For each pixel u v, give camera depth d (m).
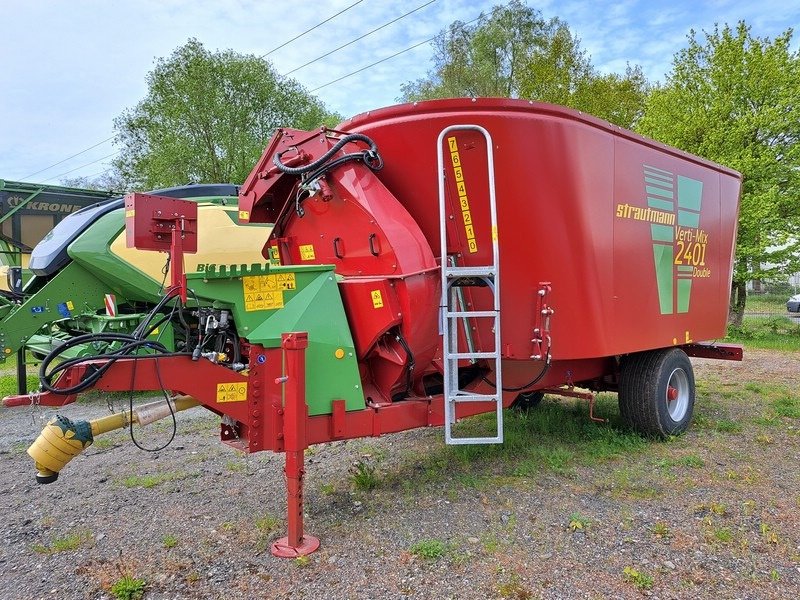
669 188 5.91
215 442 6.13
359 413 4.16
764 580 3.26
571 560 3.50
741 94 15.53
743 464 5.22
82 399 8.62
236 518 4.16
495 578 3.31
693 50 16.48
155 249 3.81
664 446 5.78
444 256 4.15
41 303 7.53
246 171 24.31
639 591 3.17
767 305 27.97
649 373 5.87
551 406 7.34
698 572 3.35
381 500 4.43
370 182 4.59
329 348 4.07
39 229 11.86
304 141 4.83
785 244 15.20
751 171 15.06
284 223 5.39
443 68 33.66
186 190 9.33
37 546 3.76
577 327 4.81
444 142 4.53
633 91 29.11
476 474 4.98
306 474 5.02
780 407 7.35
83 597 3.18
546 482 4.78
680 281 6.13
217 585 3.27
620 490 4.60
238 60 24.23
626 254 5.25
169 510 4.32
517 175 4.55
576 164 4.71
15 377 10.41
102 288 7.91
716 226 6.87
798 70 14.87
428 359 4.49
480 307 4.69
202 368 3.73
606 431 6.13
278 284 3.97
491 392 4.92
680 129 16.00
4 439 6.56
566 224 4.68
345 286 4.24
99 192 12.56
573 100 25.00
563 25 31.88
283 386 3.91
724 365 11.07
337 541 3.76
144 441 6.21
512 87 31.89
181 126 23.83
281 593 3.18
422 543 3.64
